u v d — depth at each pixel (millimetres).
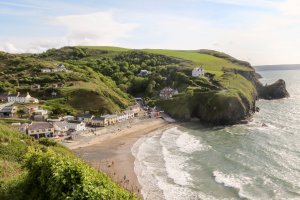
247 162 81812
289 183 66812
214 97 148500
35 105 142125
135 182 68875
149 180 70000
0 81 170000
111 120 136500
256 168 76875
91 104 149875
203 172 74750
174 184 67625
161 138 112062
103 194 24594
